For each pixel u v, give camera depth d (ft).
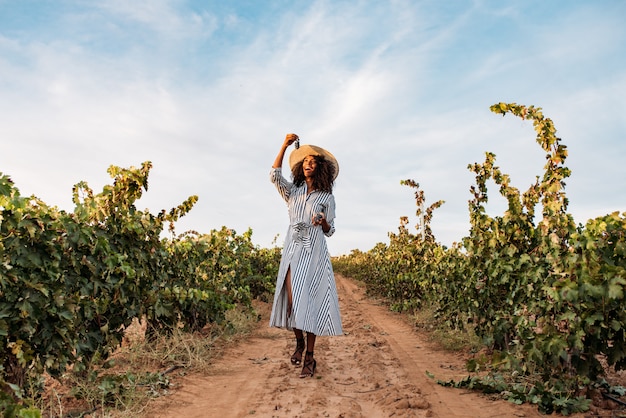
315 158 17.26
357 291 65.72
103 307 15.08
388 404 13.48
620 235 13.07
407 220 49.21
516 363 13.87
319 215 16.56
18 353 11.35
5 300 11.75
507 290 19.47
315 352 21.93
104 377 13.64
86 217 15.28
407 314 37.19
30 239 12.21
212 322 25.20
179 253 23.25
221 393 14.74
